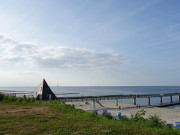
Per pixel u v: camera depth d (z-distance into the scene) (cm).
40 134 757
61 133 771
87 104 5434
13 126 878
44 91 4331
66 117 1173
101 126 916
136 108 4512
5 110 1435
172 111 3994
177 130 890
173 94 6775
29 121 1003
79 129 847
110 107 4700
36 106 1827
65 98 4959
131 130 859
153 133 810
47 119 1079
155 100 8169
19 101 2317
